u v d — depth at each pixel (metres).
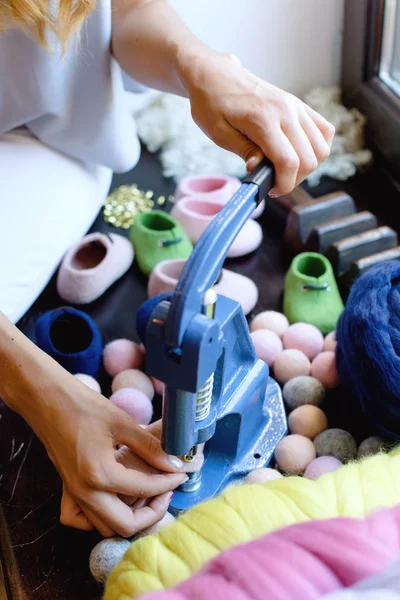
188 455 0.74
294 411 0.90
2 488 0.87
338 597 0.46
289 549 0.50
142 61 0.96
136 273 1.16
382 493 0.61
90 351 0.95
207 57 0.84
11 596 0.77
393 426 0.81
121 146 1.10
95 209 1.19
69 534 0.81
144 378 0.95
